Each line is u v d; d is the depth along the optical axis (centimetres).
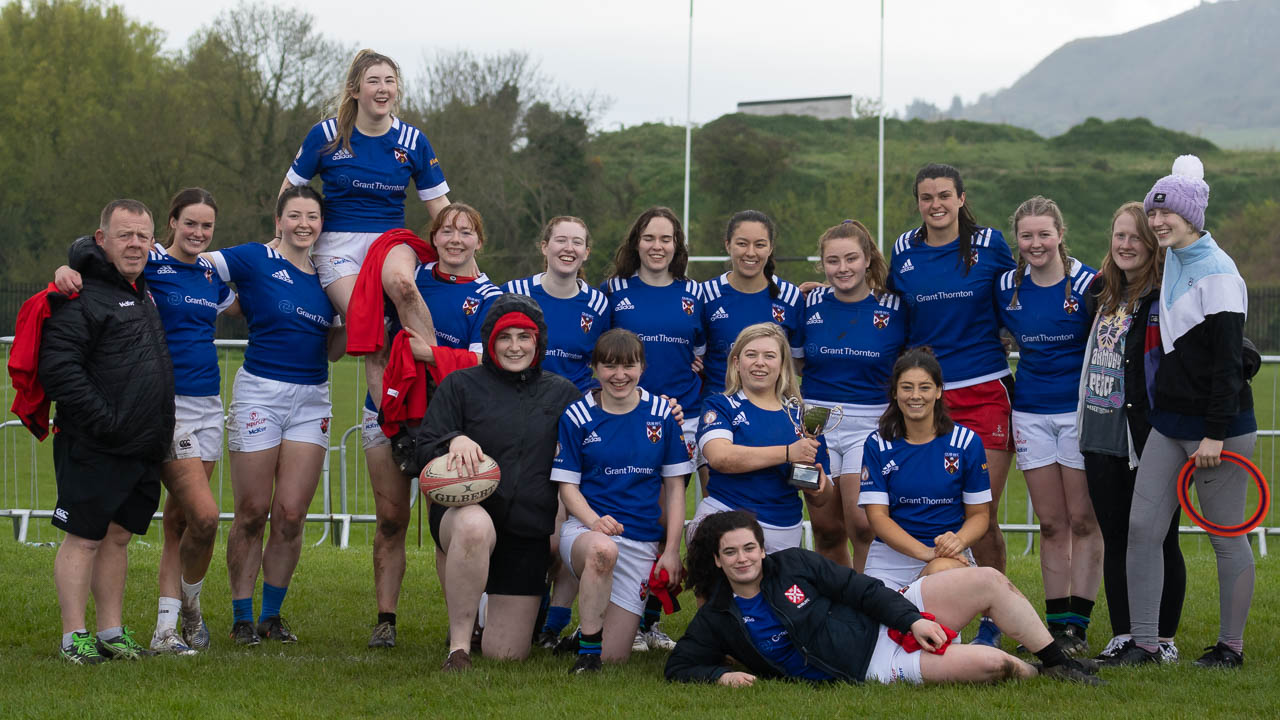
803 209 3462
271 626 600
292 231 589
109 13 4166
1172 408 515
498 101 3494
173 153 3036
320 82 3095
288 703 453
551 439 536
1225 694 455
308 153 620
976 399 605
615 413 540
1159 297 528
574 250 596
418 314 577
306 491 596
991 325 609
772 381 551
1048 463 587
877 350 609
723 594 504
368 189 621
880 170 1313
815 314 621
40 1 4081
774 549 541
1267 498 518
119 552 541
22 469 1279
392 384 553
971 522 538
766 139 3684
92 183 3092
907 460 544
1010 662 469
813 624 485
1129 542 530
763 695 457
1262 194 5519
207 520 548
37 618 618
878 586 488
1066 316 578
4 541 871
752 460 535
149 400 517
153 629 616
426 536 1032
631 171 4712
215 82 3047
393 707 448
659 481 549
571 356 607
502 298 538
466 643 518
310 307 595
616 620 532
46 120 3822
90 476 516
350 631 623
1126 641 542
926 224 618
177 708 441
